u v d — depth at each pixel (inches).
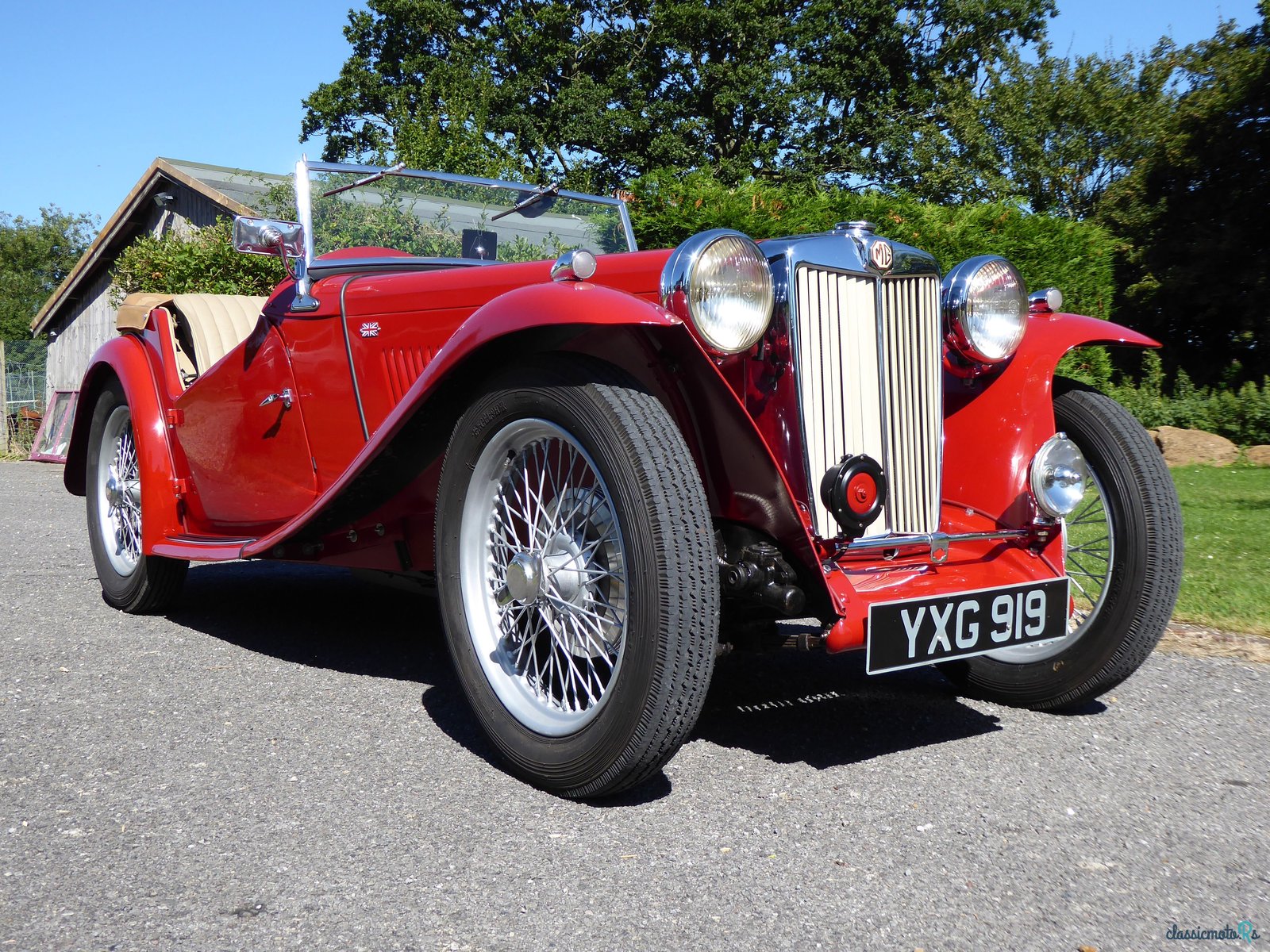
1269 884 73.5
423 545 119.7
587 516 91.6
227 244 420.5
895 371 101.0
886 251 99.4
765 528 91.6
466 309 112.8
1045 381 109.9
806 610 94.5
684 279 85.4
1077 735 105.7
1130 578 106.7
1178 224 621.0
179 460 150.8
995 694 117.3
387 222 149.3
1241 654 134.0
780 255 94.4
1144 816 85.4
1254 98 583.2
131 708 111.6
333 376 127.1
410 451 105.0
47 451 499.8
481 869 75.2
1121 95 746.2
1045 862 76.8
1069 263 418.9
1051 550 108.7
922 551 103.7
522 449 96.1
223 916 68.0
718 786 92.0
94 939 64.8
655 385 92.7
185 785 90.4
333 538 123.7
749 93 988.6
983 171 786.2
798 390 94.0
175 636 143.9
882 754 100.4
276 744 101.1
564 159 1034.1
